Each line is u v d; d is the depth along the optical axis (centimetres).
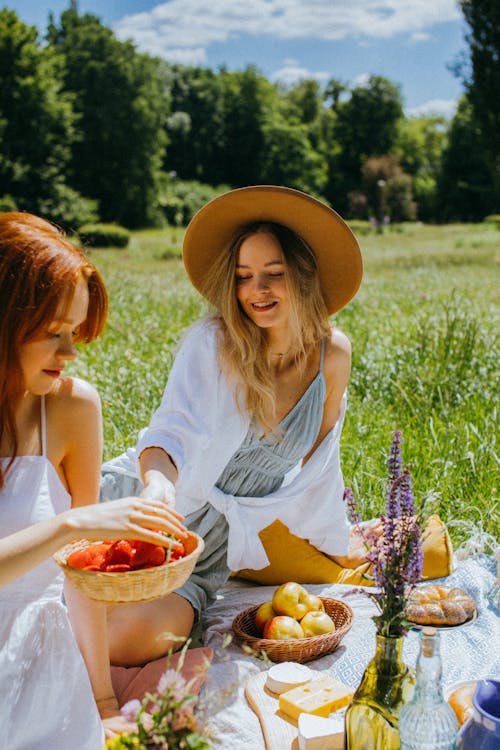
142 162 7100
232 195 329
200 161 8750
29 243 211
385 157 7588
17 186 5275
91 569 220
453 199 7950
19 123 5400
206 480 335
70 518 205
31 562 201
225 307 328
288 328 333
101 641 253
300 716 251
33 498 228
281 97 10525
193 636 323
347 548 379
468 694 246
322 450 364
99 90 6994
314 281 340
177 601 311
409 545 219
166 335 862
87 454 249
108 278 1511
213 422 326
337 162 9331
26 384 223
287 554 371
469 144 7819
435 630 202
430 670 200
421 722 200
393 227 6038
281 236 334
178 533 215
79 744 227
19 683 220
